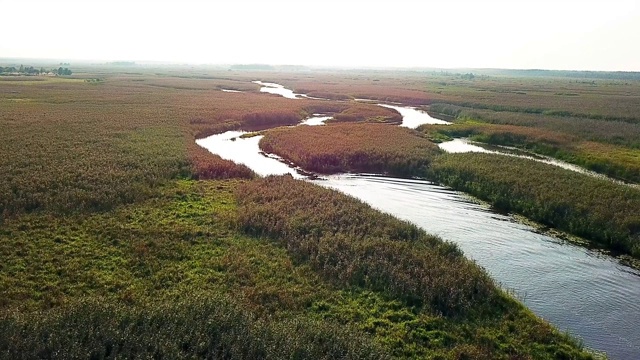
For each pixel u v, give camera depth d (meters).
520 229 24.08
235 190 27.12
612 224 22.70
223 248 18.89
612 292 17.36
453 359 12.61
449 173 33.41
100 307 13.19
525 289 17.42
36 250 17.45
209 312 13.46
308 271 17.14
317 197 24.80
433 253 18.56
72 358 10.88
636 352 13.59
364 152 37.81
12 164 27.69
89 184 24.72
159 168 29.88
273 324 13.12
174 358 11.30
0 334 11.55
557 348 13.34
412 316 14.55
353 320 14.22
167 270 16.61
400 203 28.17
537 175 30.91
